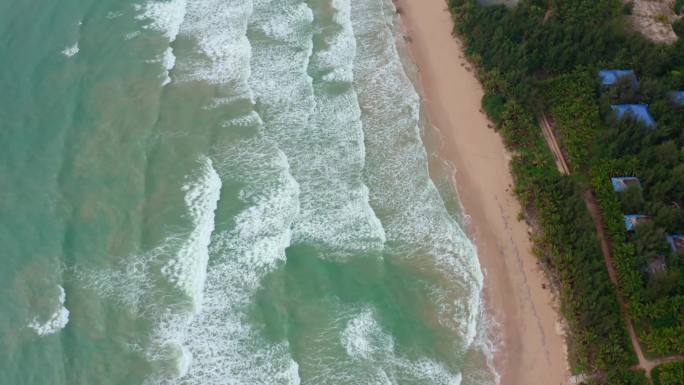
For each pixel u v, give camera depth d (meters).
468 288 29.34
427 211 32.31
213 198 31.94
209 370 25.97
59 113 34.78
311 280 29.33
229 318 27.61
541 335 27.66
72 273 28.48
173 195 31.86
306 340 27.19
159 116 35.34
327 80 38.72
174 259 29.28
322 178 33.50
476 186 33.28
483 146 35.16
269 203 32.03
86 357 25.94
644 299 27.20
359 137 35.62
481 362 26.92
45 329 26.61
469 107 37.28
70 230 29.95
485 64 38.69
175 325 27.16
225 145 34.44
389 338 27.53
